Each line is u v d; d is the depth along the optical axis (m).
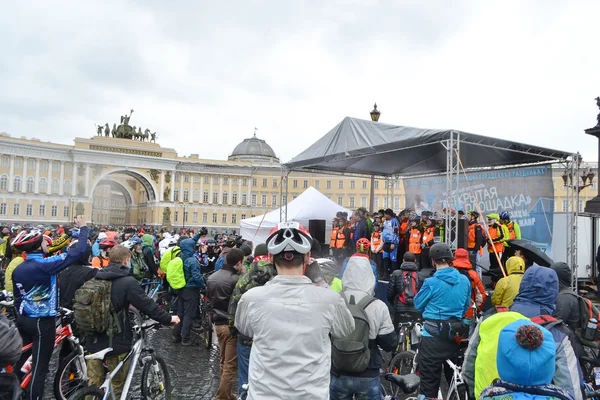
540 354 2.65
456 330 5.09
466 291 5.23
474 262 11.84
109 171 80.38
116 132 84.06
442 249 5.36
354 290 4.23
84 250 5.49
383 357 8.89
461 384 4.87
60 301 6.62
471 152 14.77
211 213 89.06
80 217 5.55
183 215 86.56
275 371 2.72
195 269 9.95
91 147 78.44
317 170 18.27
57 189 77.12
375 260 14.45
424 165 17.97
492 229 12.62
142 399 5.44
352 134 13.41
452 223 12.31
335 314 2.94
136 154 82.06
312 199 20.52
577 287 13.24
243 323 2.97
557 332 3.62
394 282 8.38
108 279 5.12
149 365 5.61
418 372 5.48
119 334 5.14
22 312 5.27
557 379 3.42
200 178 88.69
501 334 2.84
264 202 92.56
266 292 2.90
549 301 4.39
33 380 5.20
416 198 19.97
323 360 2.81
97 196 106.75
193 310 10.12
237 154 99.62
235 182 91.44
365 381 3.99
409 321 8.16
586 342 4.95
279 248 2.95
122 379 5.26
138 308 5.16
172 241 13.08
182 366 8.49
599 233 15.01
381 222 14.71
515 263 6.08
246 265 9.22
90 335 5.08
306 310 2.81
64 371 5.54
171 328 11.93
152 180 84.00
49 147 75.81
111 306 5.05
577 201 13.32
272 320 2.79
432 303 5.26
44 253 5.90
